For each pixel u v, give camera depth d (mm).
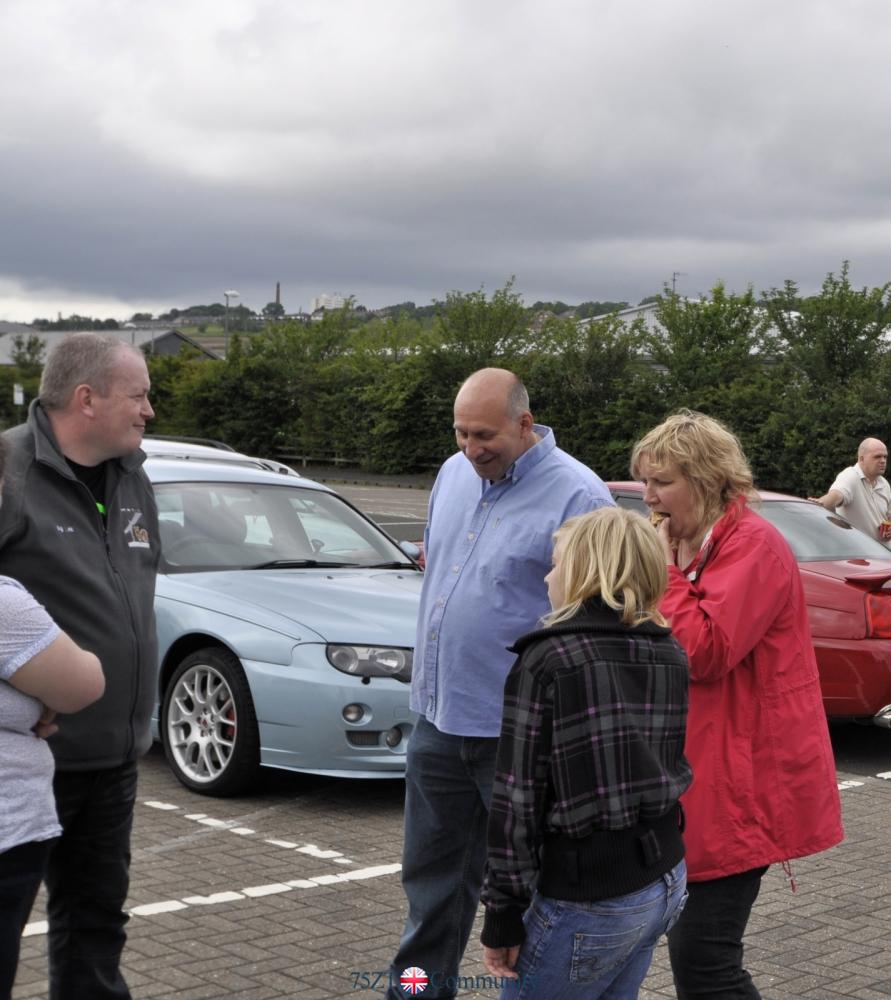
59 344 3461
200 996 4035
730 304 40562
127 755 3451
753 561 3143
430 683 3783
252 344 57094
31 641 2717
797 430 34875
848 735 8617
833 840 3221
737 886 3158
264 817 6086
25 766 2770
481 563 3721
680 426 3283
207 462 8117
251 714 6242
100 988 3514
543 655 2678
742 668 3174
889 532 9977
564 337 43469
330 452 51406
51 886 3545
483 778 3688
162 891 5008
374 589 6867
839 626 7410
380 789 6664
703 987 3156
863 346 36406
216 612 6484
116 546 3480
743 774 3129
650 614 2779
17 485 3281
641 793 2680
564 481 3729
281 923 4699
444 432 46750
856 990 4289
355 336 58406
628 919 2684
